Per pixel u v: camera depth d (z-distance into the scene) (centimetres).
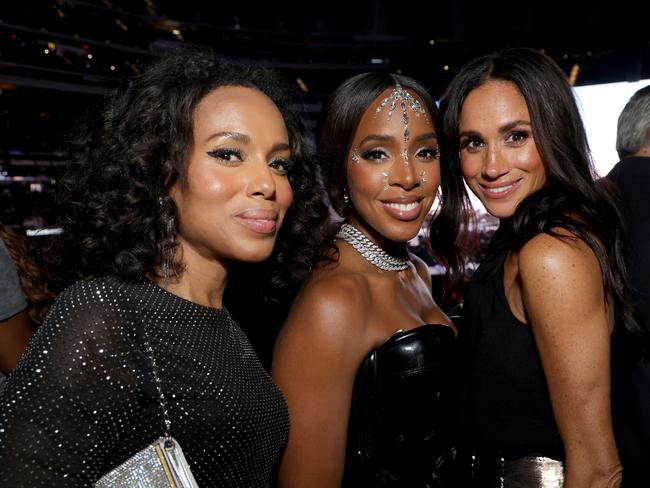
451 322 172
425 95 152
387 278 155
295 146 127
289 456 135
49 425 77
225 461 94
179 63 104
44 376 79
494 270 133
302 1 2788
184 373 92
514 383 128
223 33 2694
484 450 140
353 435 143
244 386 102
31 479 75
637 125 202
